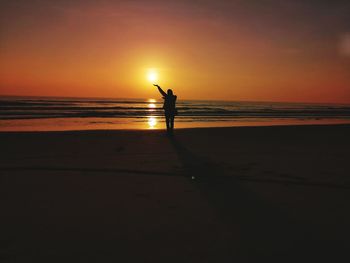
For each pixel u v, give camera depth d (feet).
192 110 179.73
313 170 26.50
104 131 52.49
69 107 171.12
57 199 17.97
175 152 34.40
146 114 132.57
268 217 15.72
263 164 28.78
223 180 22.88
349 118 147.64
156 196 18.85
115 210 16.35
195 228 14.23
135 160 29.68
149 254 11.76
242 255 11.80
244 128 61.93
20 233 13.37
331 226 14.69
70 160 29.27
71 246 12.26
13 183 21.25
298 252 12.08
